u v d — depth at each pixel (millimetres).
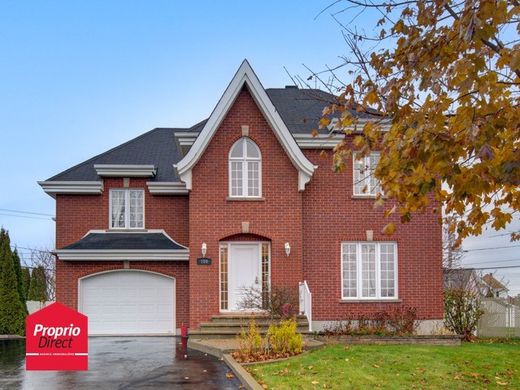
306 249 21984
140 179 24594
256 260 21734
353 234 22141
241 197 21547
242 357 14953
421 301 22062
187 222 24500
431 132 6305
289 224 21594
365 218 22234
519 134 6270
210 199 21484
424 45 6762
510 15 5934
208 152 21641
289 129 22594
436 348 16922
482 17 5797
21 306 27516
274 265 21359
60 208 24234
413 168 6539
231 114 21828
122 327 22938
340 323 21047
